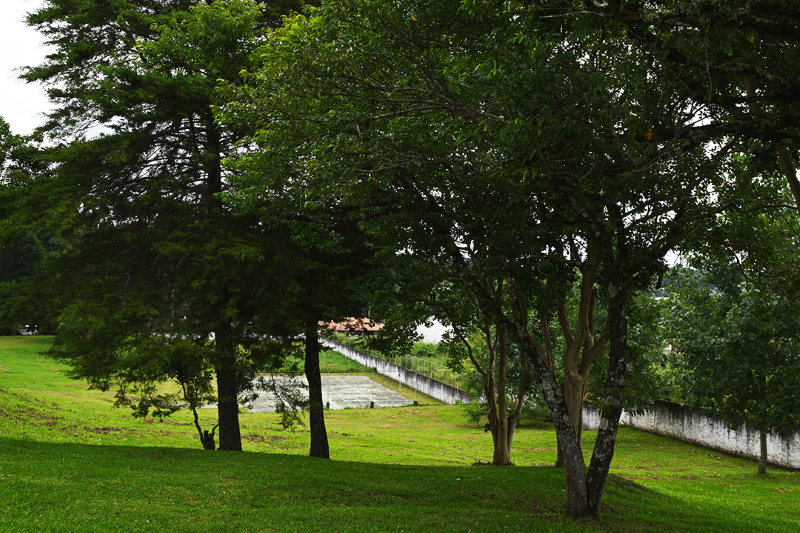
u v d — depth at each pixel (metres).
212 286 14.52
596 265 14.05
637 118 8.43
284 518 8.91
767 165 8.25
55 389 32.81
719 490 17.25
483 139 8.16
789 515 13.97
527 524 9.53
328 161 9.34
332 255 16.14
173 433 22.98
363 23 8.27
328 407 37.69
